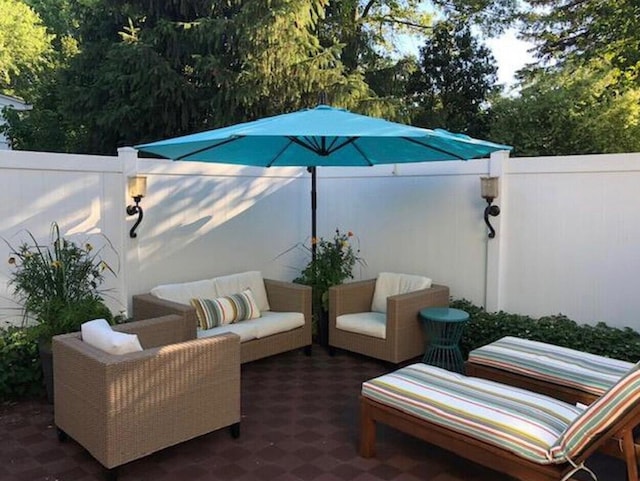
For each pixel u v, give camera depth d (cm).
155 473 299
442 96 1219
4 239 407
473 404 282
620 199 445
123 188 482
